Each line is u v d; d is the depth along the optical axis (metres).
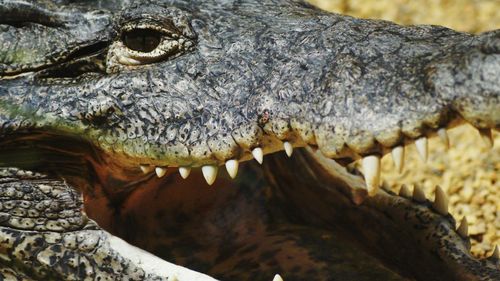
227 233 16.92
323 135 13.28
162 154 14.43
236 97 14.17
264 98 13.88
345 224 16.50
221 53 14.63
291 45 14.31
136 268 14.15
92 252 14.38
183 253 16.66
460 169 21.62
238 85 14.26
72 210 14.66
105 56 15.16
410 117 12.78
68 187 14.89
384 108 12.98
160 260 14.20
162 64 14.81
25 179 14.88
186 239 16.86
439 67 12.84
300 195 16.94
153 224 16.88
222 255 16.72
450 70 12.71
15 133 14.93
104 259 14.32
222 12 15.33
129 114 14.64
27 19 15.51
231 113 14.09
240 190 17.08
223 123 14.07
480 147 22.05
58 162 15.11
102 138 14.84
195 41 14.85
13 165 14.90
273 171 17.03
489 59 12.48
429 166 21.86
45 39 15.39
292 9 15.48
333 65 13.73
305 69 13.91
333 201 16.48
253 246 16.72
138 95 14.64
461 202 20.84
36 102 15.03
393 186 21.52
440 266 15.05
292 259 16.23
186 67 14.64
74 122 14.88
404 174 21.78
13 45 15.45
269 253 16.45
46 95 15.05
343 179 16.27
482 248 19.58
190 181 16.66
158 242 16.81
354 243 16.45
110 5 15.70
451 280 14.89
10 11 15.47
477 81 12.46
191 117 14.31
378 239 16.02
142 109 14.58
